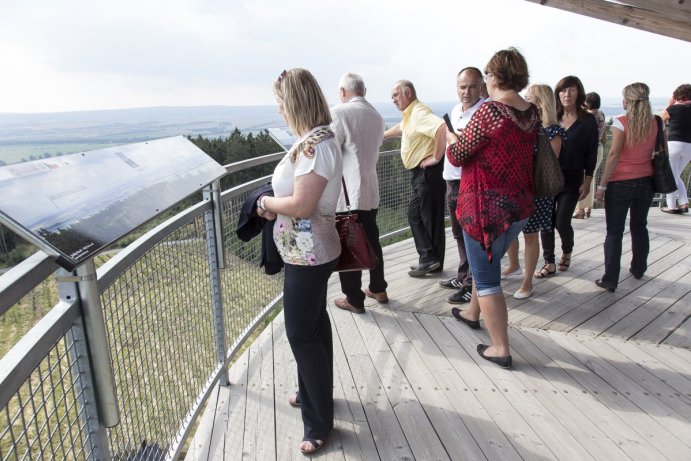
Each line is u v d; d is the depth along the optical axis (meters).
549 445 2.00
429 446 2.00
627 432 2.07
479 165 2.29
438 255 3.96
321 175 1.62
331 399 2.00
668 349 2.81
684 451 1.95
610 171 3.49
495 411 2.23
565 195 3.82
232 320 2.67
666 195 6.24
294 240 1.75
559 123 3.66
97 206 1.15
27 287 0.89
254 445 2.04
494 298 2.53
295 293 1.79
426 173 3.66
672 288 3.70
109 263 1.40
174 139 2.24
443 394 2.36
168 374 1.84
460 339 2.92
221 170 2.25
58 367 1.08
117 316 1.43
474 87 3.10
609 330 3.05
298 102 1.65
